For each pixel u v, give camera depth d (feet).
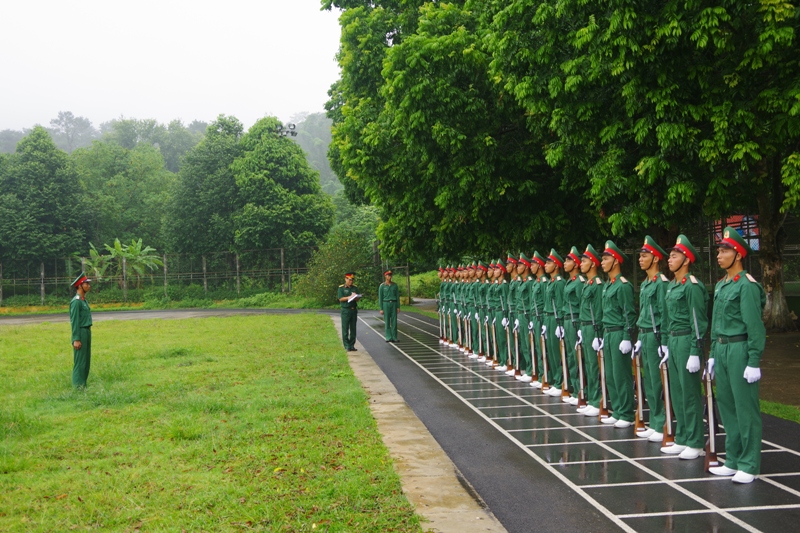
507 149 51.57
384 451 23.63
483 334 49.70
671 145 34.32
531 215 53.42
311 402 32.50
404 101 48.62
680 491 19.36
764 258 57.47
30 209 158.71
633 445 24.68
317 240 155.53
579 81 36.70
